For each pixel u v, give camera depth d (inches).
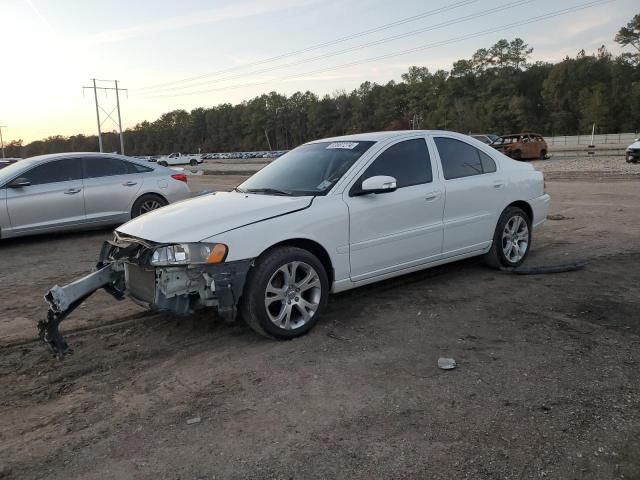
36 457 115.8
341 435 119.3
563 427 118.4
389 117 4660.4
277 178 209.3
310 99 5561.0
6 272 285.1
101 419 131.0
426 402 131.7
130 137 7057.1
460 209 221.8
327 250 181.3
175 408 134.6
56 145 6269.7
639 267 245.6
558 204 465.7
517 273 242.2
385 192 184.7
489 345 164.2
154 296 163.9
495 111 3693.4
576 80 3722.9
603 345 160.6
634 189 541.0
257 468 109.1
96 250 335.9
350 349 165.2
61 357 161.8
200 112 6363.2
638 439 113.1
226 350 168.9
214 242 159.3
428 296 214.2
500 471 104.8
